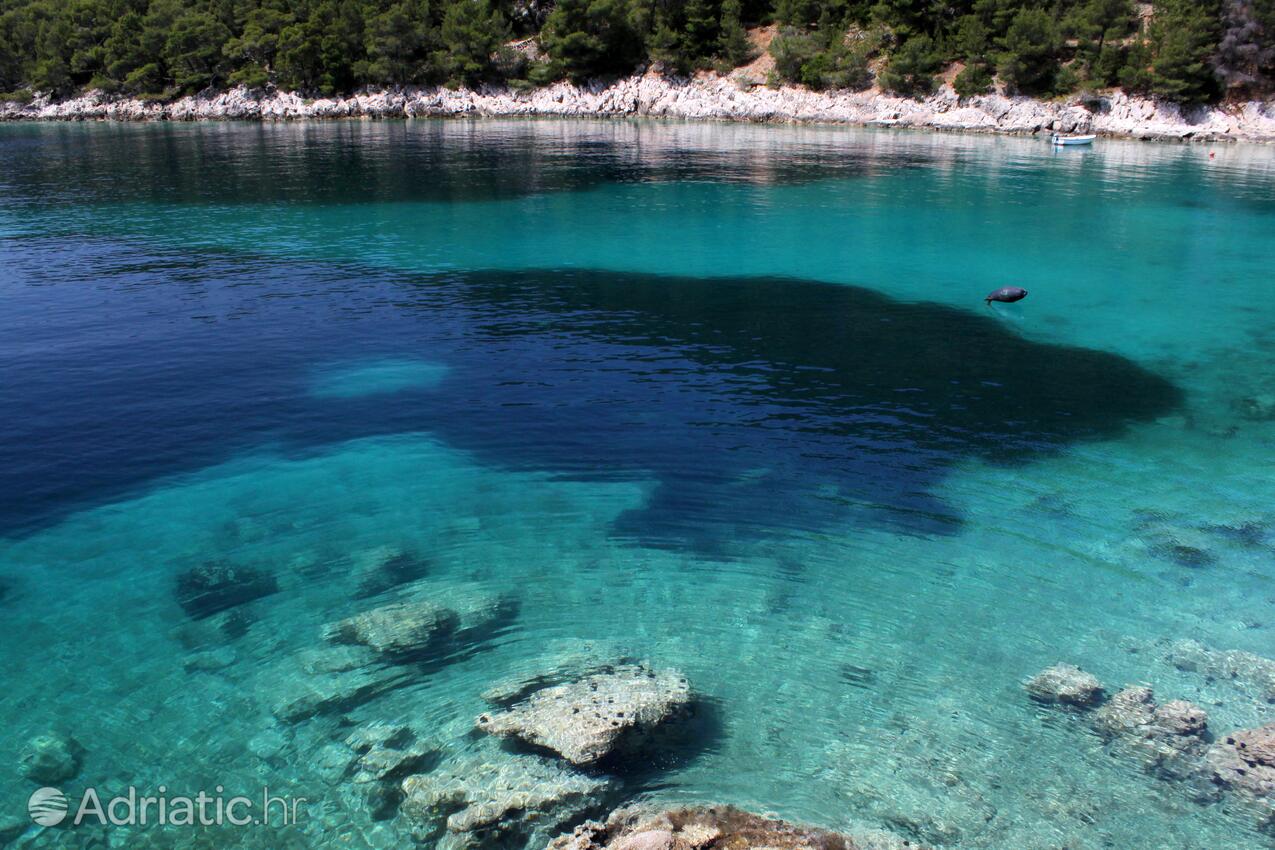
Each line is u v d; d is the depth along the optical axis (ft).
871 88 230.48
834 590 29.96
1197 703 24.68
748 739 23.16
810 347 53.16
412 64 272.31
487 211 97.55
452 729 23.20
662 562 31.42
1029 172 132.98
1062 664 26.16
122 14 289.74
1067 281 69.05
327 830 20.26
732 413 43.68
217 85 282.77
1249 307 62.69
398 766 22.00
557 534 33.06
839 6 244.42
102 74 288.51
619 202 103.65
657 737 22.98
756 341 54.13
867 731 23.58
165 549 31.50
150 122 264.52
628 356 51.21
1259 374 50.01
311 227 88.53
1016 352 52.95
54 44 285.02
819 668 26.04
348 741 22.88
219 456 38.40
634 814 20.38
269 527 33.14
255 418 42.14
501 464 38.32
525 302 61.72
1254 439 41.81
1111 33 199.62
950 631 27.91
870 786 21.70
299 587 29.55
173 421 41.55
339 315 58.13
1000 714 24.25
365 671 25.49
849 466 38.52
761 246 80.07
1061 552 32.42
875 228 88.48
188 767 22.04
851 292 65.21
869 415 43.70
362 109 266.98
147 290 63.46
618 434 41.19
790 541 32.83
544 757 22.02
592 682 24.34
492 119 263.29
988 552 32.35
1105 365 51.03
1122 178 126.41
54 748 22.58
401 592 29.40
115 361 48.85
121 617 27.73
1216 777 21.93
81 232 85.05
